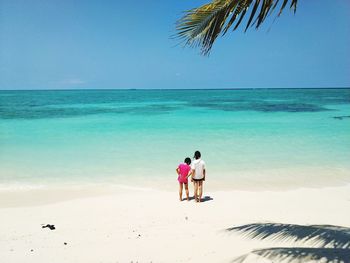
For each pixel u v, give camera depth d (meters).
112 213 8.73
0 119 33.09
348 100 72.94
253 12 4.02
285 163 14.84
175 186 11.64
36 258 6.12
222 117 34.50
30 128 26.23
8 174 13.05
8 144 19.36
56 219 8.28
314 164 14.66
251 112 40.84
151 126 27.25
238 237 6.41
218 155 16.38
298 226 6.03
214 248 6.14
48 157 16.03
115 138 21.45
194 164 9.60
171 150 17.59
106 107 52.78
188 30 4.24
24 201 9.88
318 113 39.00
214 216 8.43
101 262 5.94
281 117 34.22
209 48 4.29
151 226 7.74
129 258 6.05
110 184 11.80
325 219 8.08
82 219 8.28
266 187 11.45
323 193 10.66
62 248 6.55
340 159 15.58
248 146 18.61
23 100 82.69
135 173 13.30
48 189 11.16
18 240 6.97
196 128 25.98
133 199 10.04
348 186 11.54
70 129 25.62
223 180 12.33
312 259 4.08
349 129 25.19
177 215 8.55
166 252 6.24
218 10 4.23
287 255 4.31
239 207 9.21
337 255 4.08
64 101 76.88
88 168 14.02
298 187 11.45
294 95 111.62
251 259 4.51
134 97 105.44
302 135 22.45
